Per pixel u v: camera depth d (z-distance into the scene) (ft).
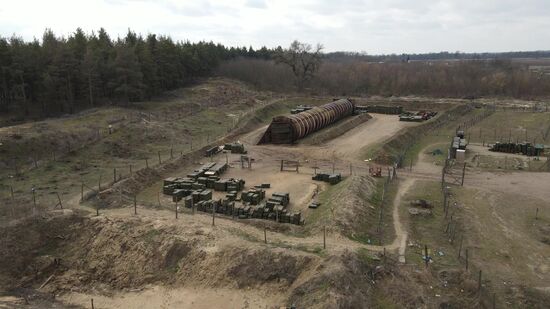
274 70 432.66
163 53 312.50
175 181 141.79
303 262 89.81
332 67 508.12
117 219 109.09
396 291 84.79
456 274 90.12
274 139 208.54
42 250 103.45
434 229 112.98
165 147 193.98
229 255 94.17
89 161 167.63
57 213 111.24
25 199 124.57
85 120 209.67
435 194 138.41
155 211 119.44
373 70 479.41
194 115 265.13
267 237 104.27
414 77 430.61
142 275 95.76
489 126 252.42
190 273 93.76
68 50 237.04
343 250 92.38
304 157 185.06
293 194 138.72
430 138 227.20
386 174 160.76
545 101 352.28
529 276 92.43
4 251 100.27
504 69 509.76
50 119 211.82
